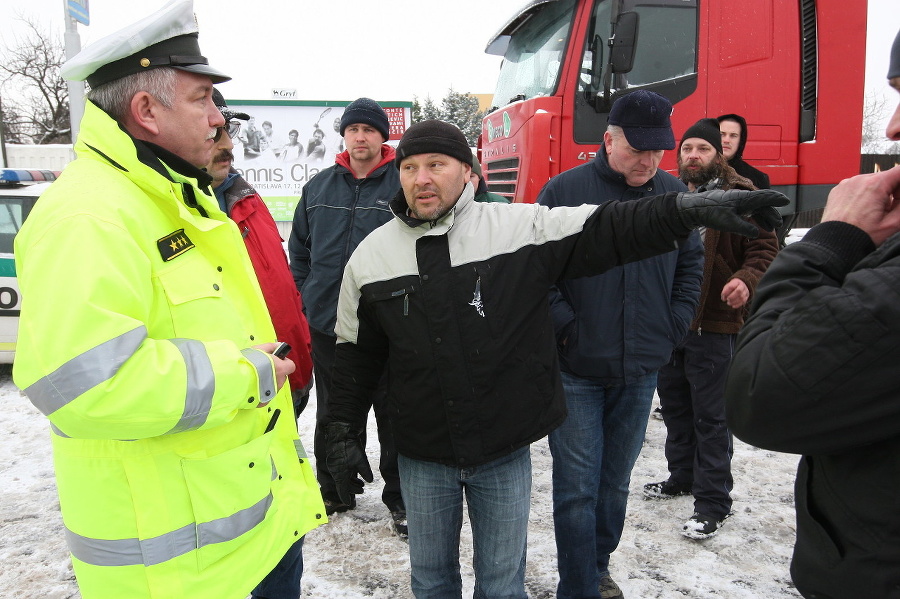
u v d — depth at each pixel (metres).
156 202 1.43
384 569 2.81
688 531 2.97
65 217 1.23
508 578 1.96
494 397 1.83
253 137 14.88
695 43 5.20
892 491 0.94
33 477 3.74
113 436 1.21
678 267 2.59
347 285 1.98
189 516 1.38
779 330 1.03
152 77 1.39
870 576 0.96
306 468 1.80
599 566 2.55
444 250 1.84
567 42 5.16
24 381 1.19
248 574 1.50
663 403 3.40
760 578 2.70
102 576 1.35
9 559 2.90
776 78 5.32
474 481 1.91
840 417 0.95
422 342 1.84
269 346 1.54
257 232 2.50
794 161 5.45
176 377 1.24
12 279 5.15
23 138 26.61
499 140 5.89
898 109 1.00
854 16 5.39
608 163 2.43
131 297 1.24
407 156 1.79
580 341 2.32
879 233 1.08
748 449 4.11
